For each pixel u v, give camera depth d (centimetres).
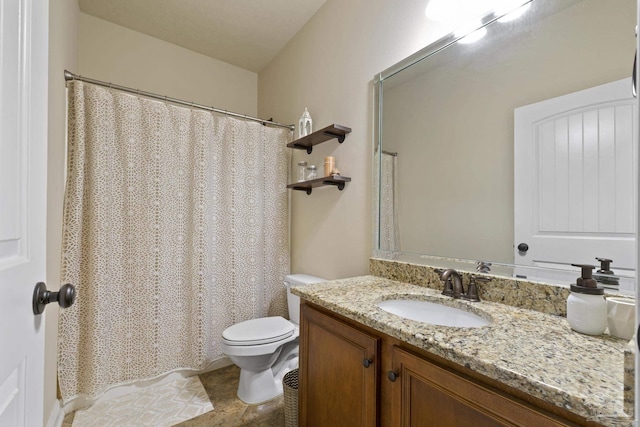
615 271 82
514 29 106
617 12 83
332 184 187
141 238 182
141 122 184
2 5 47
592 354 64
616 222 82
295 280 200
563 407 49
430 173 133
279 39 240
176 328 193
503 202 108
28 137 57
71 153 160
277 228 235
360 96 170
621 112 82
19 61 53
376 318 88
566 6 94
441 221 129
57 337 153
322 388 110
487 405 61
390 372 82
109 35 220
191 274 197
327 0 198
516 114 105
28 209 57
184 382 190
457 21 124
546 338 72
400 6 148
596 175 86
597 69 87
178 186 195
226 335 165
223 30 229
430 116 134
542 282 96
